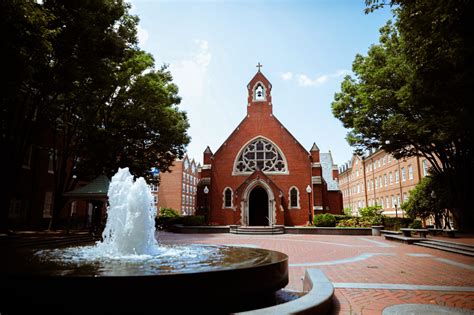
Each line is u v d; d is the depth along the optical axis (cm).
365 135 2150
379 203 5006
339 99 2345
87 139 2119
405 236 1938
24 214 2328
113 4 1623
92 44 1504
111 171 2370
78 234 1678
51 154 2605
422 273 882
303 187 3100
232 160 3241
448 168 2141
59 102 1925
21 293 412
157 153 2611
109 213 1007
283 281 566
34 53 1120
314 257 1219
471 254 1232
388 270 932
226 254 750
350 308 536
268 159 3212
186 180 7181
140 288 396
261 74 3469
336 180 3616
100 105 2094
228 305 446
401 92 1327
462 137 1773
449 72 897
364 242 1891
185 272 428
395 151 2267
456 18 724
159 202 6719
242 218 2975
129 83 2289
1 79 975
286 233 2678
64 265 546
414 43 940
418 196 2450
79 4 1443
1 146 1528
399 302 577
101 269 489
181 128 2728
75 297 394
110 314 391
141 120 2300
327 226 2709
